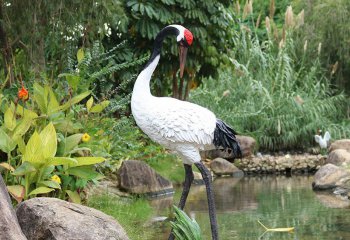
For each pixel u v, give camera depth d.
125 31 12.45
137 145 11.20
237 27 19.34
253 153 15.13
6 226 4.73
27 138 7.55
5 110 7.61
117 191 10.24
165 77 14.23
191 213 9.20
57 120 7.66
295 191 11.51
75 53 10.23
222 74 16.69
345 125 16.95
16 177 6.97
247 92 16.45
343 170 11.59
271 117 16.05
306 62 18.25
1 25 9.60
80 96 7.81
